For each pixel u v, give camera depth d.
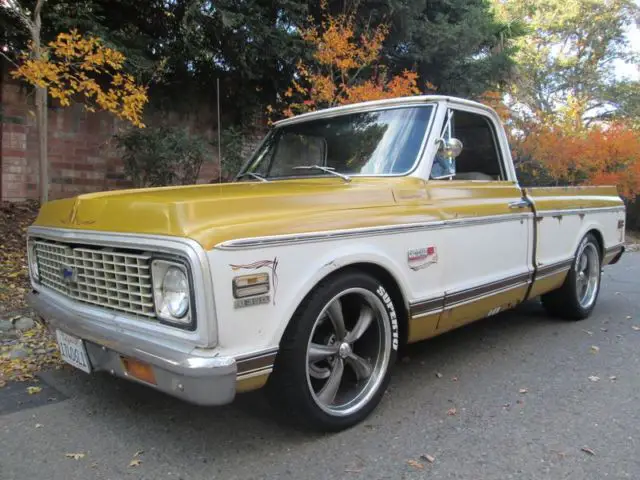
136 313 2.72
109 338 2.75
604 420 3.33
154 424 3.26
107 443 3.03
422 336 3.62
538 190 4.83
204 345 2.43
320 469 2.75
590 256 5.88
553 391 3.79
